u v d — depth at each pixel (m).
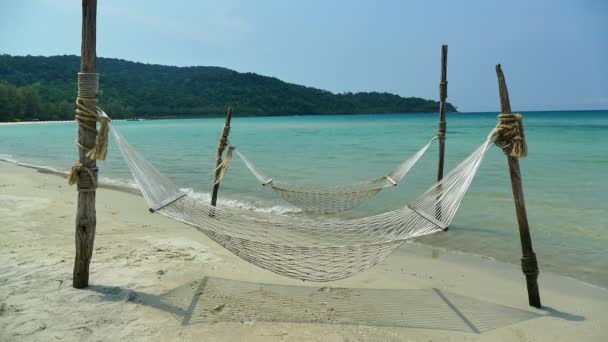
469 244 5.01
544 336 2.87
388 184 5.87
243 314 3.05
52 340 2.56
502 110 3.21
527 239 3.30
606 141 18.55
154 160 13.73
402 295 3.53
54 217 5.74
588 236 5.18
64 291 3.24
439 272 4.11
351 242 4.29
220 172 5.98
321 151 17.00
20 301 3.05
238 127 42.47
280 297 3.39
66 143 21.88
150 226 5.53
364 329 2.90
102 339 2.60
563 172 10.22
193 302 3.20
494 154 13.91
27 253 4.14
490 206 6.88
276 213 6.63
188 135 28.66
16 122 62.38
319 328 2.89
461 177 3.27
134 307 3.05
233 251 3.11
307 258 3.14
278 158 14.55
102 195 7.82
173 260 4.12
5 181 9.14
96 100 3.16
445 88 5.85
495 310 3.27
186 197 3.73
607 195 7.53
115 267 3.84
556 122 41.56
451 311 3.23
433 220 3.28
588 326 3.00
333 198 5.88
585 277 3.94
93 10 3.04
